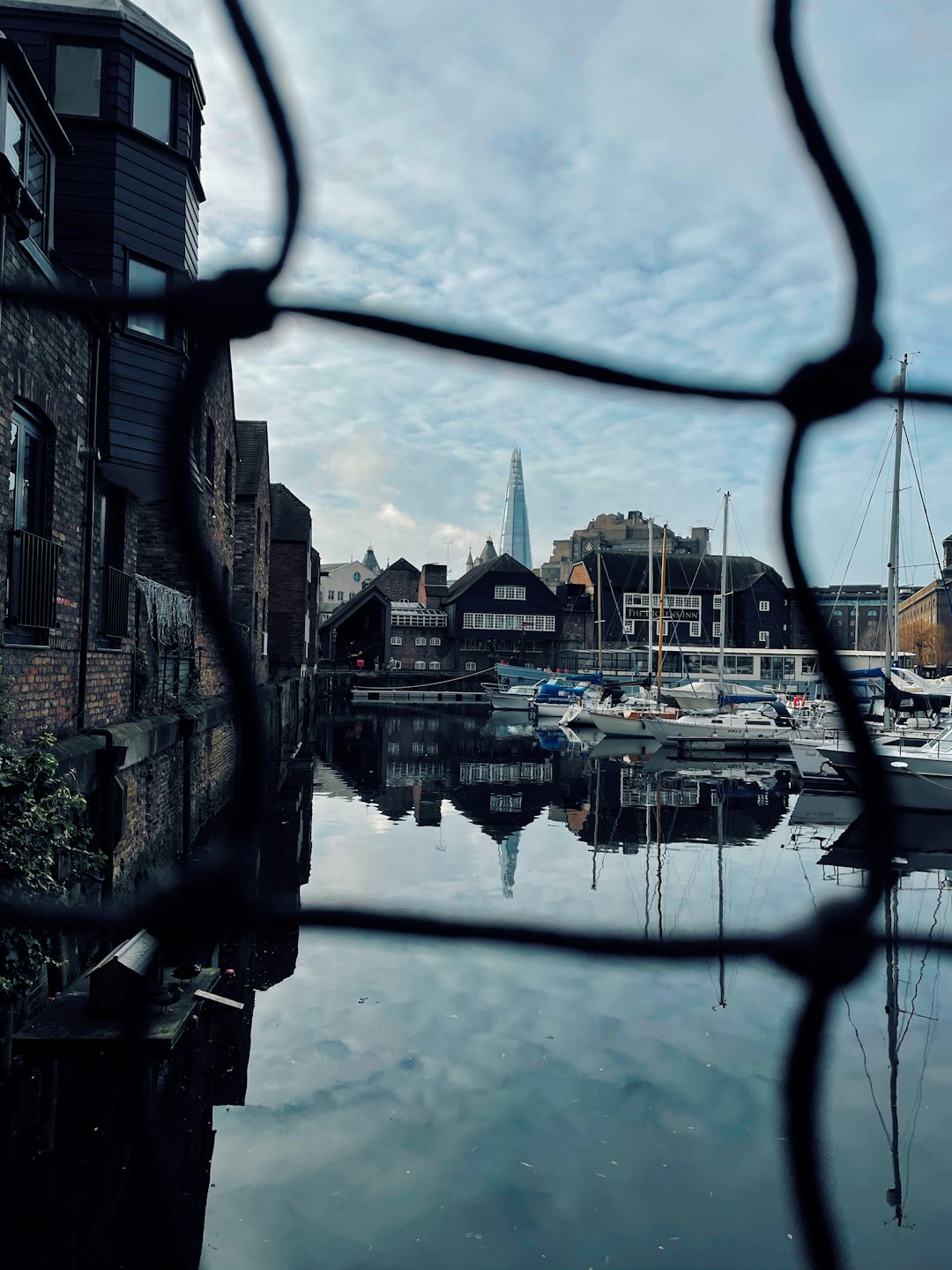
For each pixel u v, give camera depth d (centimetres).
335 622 6575
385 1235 400
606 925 115
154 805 884
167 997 596
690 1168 460
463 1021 636
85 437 763
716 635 6544
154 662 1038
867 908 132
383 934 112
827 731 2259
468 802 1819
